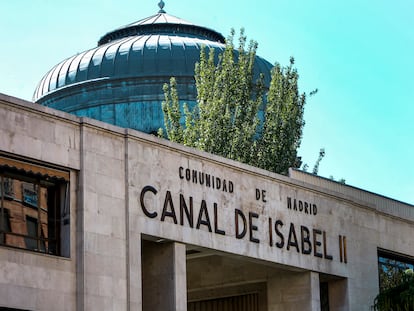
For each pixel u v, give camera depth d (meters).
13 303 35.16
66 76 71.56
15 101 36.22
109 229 38.38
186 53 70.44
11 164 36.00
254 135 58.97
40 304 35.97
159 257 41.00
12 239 35.72
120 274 38.44
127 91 69.06
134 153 39.78
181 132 58.44
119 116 68.75
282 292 47.34
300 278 47.00
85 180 37.91
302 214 46.78
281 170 58.16
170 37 72.44
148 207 39.88
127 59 70.25
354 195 51.44
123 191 39.19
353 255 49.50
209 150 56.91
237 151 56.97
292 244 45.78
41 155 36.78
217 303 50.12
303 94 60.62
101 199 38.31
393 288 45.59
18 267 35.53
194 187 41.84
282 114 59.22
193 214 41.53
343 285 48.94
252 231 43.94
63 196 37.59
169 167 41.00
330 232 48.25
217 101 57.91
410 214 54.66
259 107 61.72
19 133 36.25
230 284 48.81
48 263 36.50
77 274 37.28
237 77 58.69
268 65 73.50
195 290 49.78
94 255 37.66
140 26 74.62
